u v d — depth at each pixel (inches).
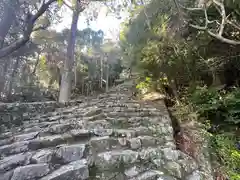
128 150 64.7
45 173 49.6
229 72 128.3
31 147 63.8
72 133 72.7
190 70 144.6
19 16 138.4
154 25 144.2
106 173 53.8
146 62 164.2
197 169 63.7
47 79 437.1
